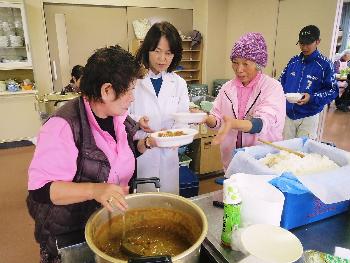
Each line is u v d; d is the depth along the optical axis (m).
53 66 4.97
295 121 2.92
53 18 4.81
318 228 1.01
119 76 0.84
